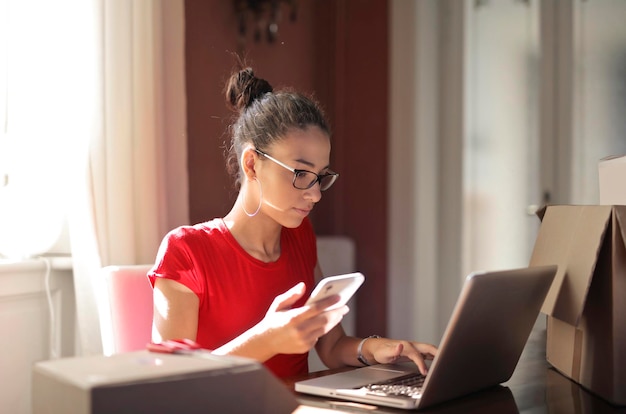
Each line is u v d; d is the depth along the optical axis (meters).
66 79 2.28
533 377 1.63
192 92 3.14
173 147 2.65
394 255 4.02
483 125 4.06
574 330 1.58
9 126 2.17
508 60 3.98
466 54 4.08
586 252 1.45
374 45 4.04
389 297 4.03
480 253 4.07
